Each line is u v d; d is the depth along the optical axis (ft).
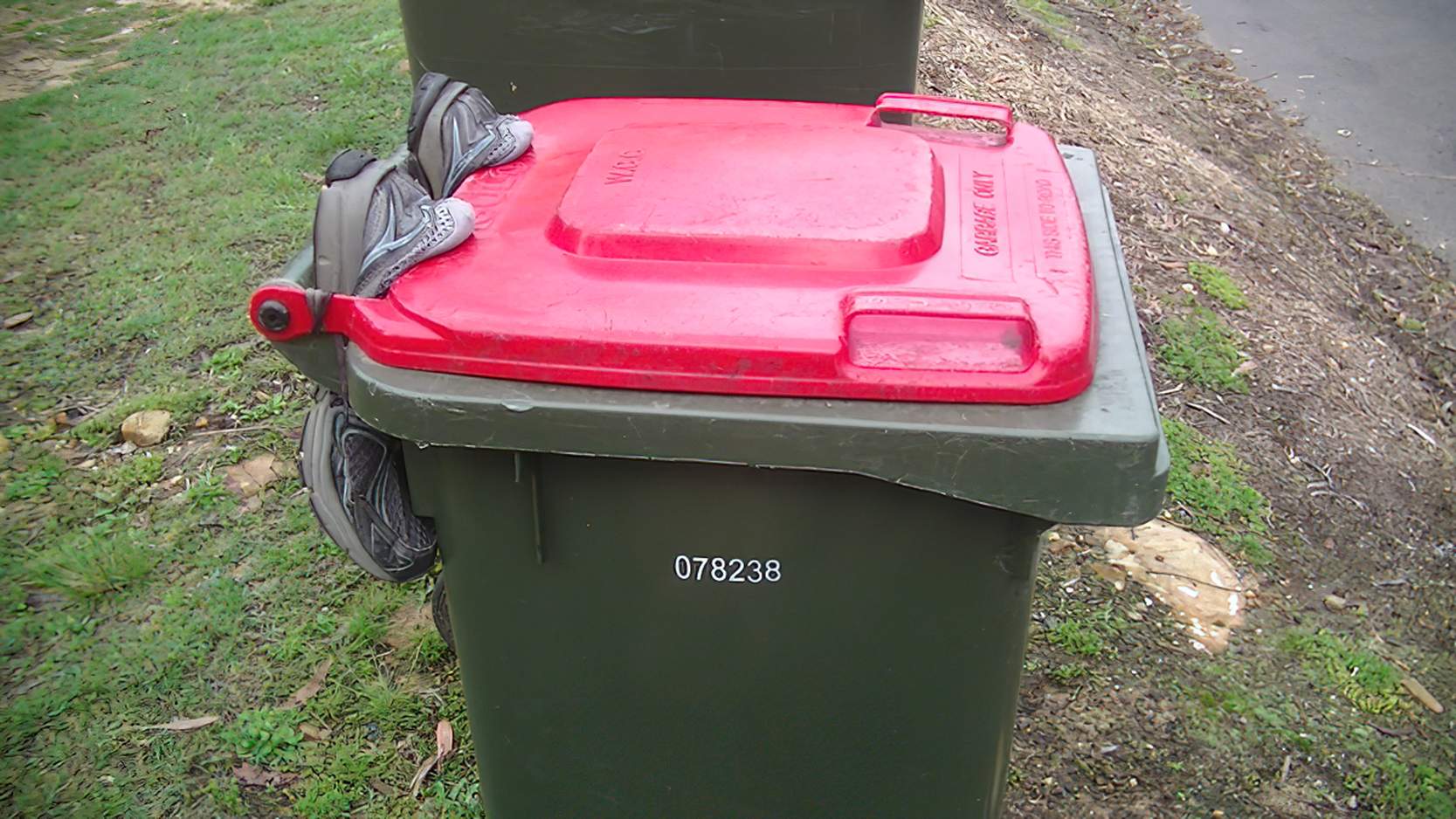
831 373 6.11
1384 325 21.31
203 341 15.26
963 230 7.11
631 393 6.25
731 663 7.22
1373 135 29.01
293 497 12.84
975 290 6.46
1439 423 18.58
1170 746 10.86
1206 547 13.39
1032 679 11.36
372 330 6.48
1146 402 6.18
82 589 11.54
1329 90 31.37
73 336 15.44
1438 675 12.61
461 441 6.34
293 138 20.44
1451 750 11.44
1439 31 35.12
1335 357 18.62
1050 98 23.99
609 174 7.46
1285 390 16.99
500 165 8.10
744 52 13.34
